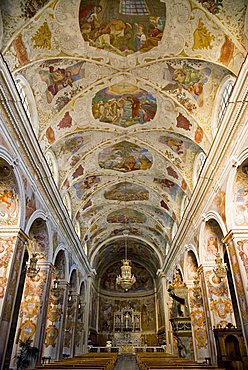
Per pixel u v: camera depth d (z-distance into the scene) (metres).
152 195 20.53
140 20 10.00
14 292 8.98
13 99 8.55
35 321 11.90
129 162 17.34
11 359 11.19
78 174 16.75
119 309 34.66
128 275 20.83
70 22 9.80
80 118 13.40
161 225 23.61
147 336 32.44
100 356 14.58
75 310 19.88
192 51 10.36
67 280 16.97
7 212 9.52
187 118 12.73
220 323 12.23
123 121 14.13
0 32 8.68
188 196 15.78
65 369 6.62
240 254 9.30
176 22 9.87
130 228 26.78
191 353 16.98
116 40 10.60
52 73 11.20
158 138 14.97
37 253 12.96
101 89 12.45
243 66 8.16
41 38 9.75
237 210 9.88
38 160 11.05
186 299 17.02
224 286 12.88
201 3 9.09
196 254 14.57
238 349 10.29
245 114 8.78
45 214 12.66
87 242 25.69
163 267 26.27
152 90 12.48
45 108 12.00
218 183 11.13
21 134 9.45
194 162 15.08
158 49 10.79
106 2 9.41
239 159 9.30
